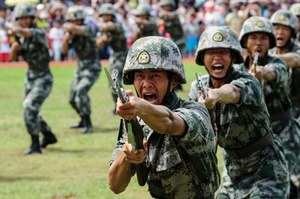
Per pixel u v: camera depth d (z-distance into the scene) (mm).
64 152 16562
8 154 16500
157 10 39500
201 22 40062
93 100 25344
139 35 23344
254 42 9656
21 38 16312
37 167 14992
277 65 9469
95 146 17203
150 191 6578
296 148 10469
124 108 5465
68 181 13484
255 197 8430
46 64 16531
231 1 39344
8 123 20797
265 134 8492
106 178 13664
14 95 27531
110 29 21250
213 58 8289
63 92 27688
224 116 8359
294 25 11539
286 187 8594
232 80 8336
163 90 6164
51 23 39469
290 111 10398
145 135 6363
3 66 38938
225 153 8711
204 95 7617
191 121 5934
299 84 11438
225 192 8758
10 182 13547
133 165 6387
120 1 40000
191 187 6383
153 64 6035
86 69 19406
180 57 6207
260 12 33656
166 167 6340
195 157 6203
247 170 8547
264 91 10000
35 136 16484
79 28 19219
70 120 21188
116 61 21656
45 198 12102
